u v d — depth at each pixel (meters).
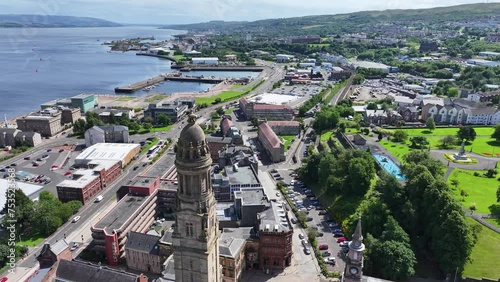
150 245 156.38
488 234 166.50
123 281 128.38
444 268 143.38
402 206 170.25
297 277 152.25
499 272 145.38
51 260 145.50
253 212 170.75
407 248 147.25
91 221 194.25
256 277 153.38
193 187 89.75
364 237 166.75
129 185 193.50
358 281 121.94
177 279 99.06
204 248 93.00
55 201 193.62
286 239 155.25
